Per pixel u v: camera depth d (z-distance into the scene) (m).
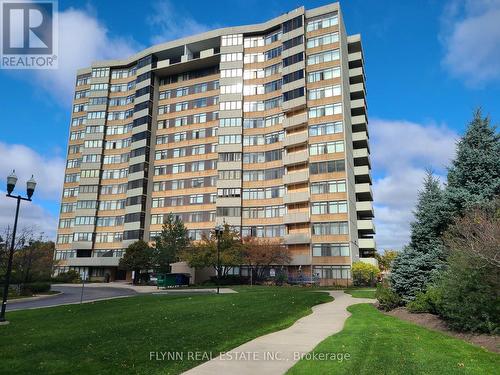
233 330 13.62
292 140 62.28
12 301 30.27
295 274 56.62
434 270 18.75
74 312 20.66
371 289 39.56
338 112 59.84
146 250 62.75
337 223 56.19
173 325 14.77
